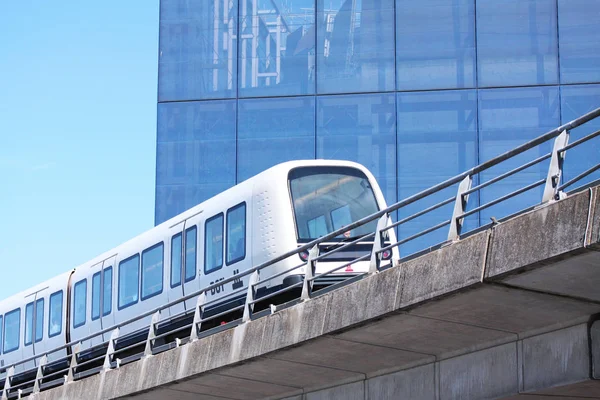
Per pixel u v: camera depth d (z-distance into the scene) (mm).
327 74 43594
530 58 42719
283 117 43531
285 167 27938
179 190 43531
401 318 17672
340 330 18625
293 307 20219
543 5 43000
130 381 26344
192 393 25406
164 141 44062
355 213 27531
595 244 14016
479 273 15766
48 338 39188
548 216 14828
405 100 42938
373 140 42812
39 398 31828
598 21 42656
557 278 15359
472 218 42094
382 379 21359
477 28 43062
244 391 24609
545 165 42094
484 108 42562
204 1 44938
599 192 14117
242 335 21750
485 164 16984
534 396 18203
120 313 34594
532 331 17766
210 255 29828
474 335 18344
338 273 26266
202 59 44500
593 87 42312
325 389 23188
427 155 42500
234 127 43750
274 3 44531
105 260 36219
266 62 44125
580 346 16797
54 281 39562
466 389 19047
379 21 43625
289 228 27000
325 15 44062
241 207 28672
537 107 42406
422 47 43250
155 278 32750
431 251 17594
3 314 42906
